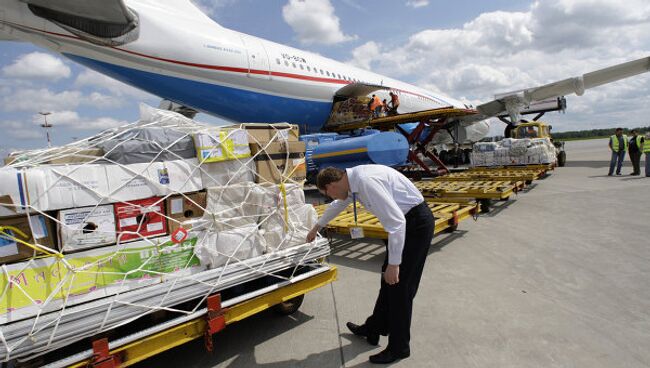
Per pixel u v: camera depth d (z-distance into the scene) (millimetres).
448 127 14695
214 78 7953
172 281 2213
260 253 2637
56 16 5004
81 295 1935
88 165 2012
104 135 2479
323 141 8578
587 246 4406
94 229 2010
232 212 2549
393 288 2303
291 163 2996
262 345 2650
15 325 1708
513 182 7426
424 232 2268
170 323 2131
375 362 2352
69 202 1918
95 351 1854
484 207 6742
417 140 10539
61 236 1905
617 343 2373
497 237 5059
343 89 10695
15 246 1781
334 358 2441
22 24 5516
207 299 2262
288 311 3037
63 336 1793
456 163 17625
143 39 6758
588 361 2203
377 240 5328
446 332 2639
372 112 10594
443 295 3252
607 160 17844
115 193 2076
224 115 9078
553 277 3521
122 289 2068
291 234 2842
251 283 2957
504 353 2340
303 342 2658
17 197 1772
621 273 3518
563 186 9508
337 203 2557
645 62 12102
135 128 2416
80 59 6551
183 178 2361
